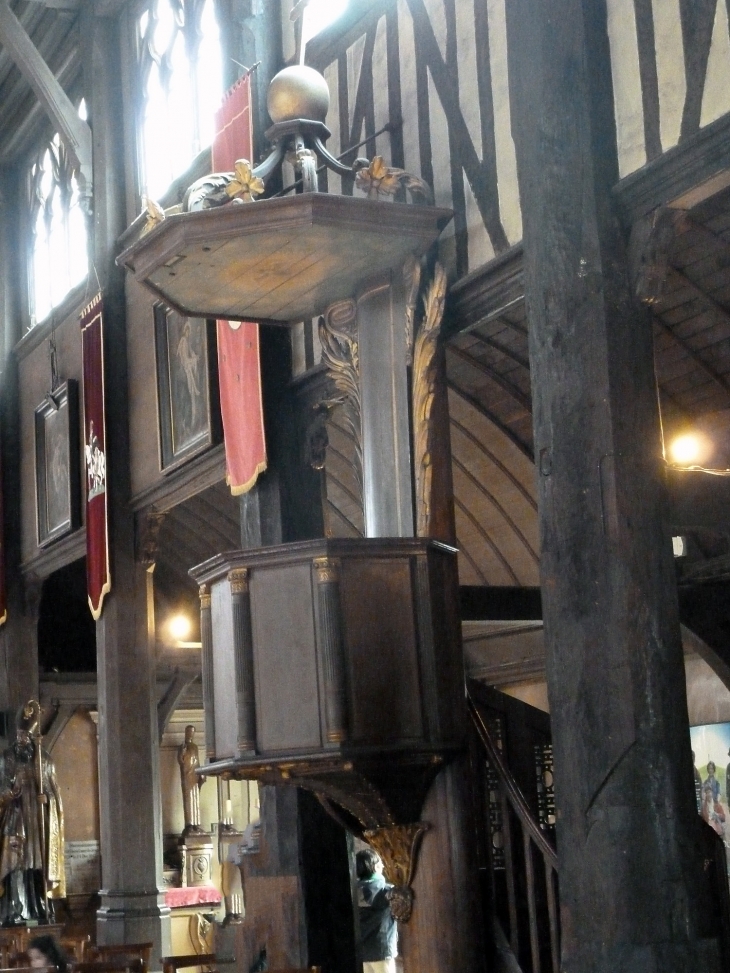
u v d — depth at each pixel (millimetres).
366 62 10188
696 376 11109
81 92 17828
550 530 7129
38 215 19062
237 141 11133
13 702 18109
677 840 6492
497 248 8641
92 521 15328
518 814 8164
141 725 14750
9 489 18734
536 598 12039
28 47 16078
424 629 8094
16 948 13695
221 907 18609
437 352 8992
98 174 15867
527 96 7613
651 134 7227
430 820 8312
